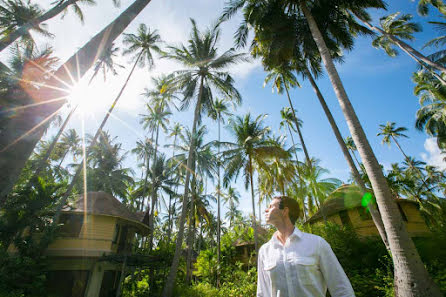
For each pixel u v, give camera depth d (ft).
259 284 6.13
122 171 101.91
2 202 4.39
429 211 59.67
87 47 6.97
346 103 27.91
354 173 37.70
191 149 55.88
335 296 4.81
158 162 108.47
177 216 111.14
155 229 102.22
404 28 65.62
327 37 46.11
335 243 38.27
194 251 112.78
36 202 36.45
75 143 103.76
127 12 8.53
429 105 76.89
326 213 58.90
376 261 34.96
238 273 53.83
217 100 101.19
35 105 5.32
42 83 5.78
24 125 4.99
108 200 55.98
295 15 43.93
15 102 5.12
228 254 78.79
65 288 41.68
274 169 72.08
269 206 6.38
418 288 17.78
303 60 50.01
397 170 116.98
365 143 25.14
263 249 6.26
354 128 26.35
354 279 32.01
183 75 61.77
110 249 47.14
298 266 5.08
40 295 34.47
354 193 56.34
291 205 6.10
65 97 5.94
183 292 47.03
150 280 52.90
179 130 115.44
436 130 77.61
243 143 66.49
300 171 68.74
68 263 42.63
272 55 44.27
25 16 58.90
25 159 4.81
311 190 68.39
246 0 42.80
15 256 33.45
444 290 24.97
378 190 22.68
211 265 66.23
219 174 87.92
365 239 41.88
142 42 80.64
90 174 90.89
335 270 5.06
